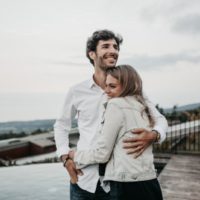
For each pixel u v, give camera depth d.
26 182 6.17
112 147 1.74
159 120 2.04
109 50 2.12
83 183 2.13
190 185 5.06
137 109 1.79
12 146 13.62
